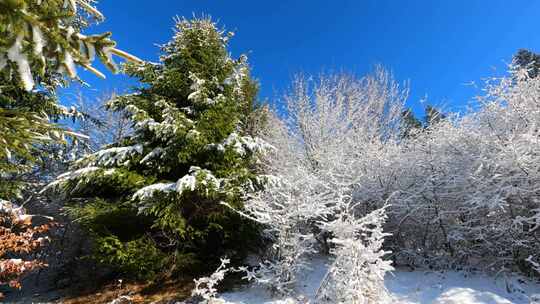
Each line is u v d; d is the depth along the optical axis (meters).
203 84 8.65
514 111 6.10
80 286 7.98
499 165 5.52
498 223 5.93
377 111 13.00
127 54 2.59
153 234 7.46
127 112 8.41
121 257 6.15
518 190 5.36
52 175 10.88
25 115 3.03
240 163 8.14
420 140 7.74
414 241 7.34
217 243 7.64
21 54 2.08
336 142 10.32
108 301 6.41
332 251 5.21
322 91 12.39
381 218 5.33
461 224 6.25
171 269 6.76
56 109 8.15
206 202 7.17
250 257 8.10
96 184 7.62
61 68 2.33
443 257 6.55
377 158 7.79
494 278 5.58
